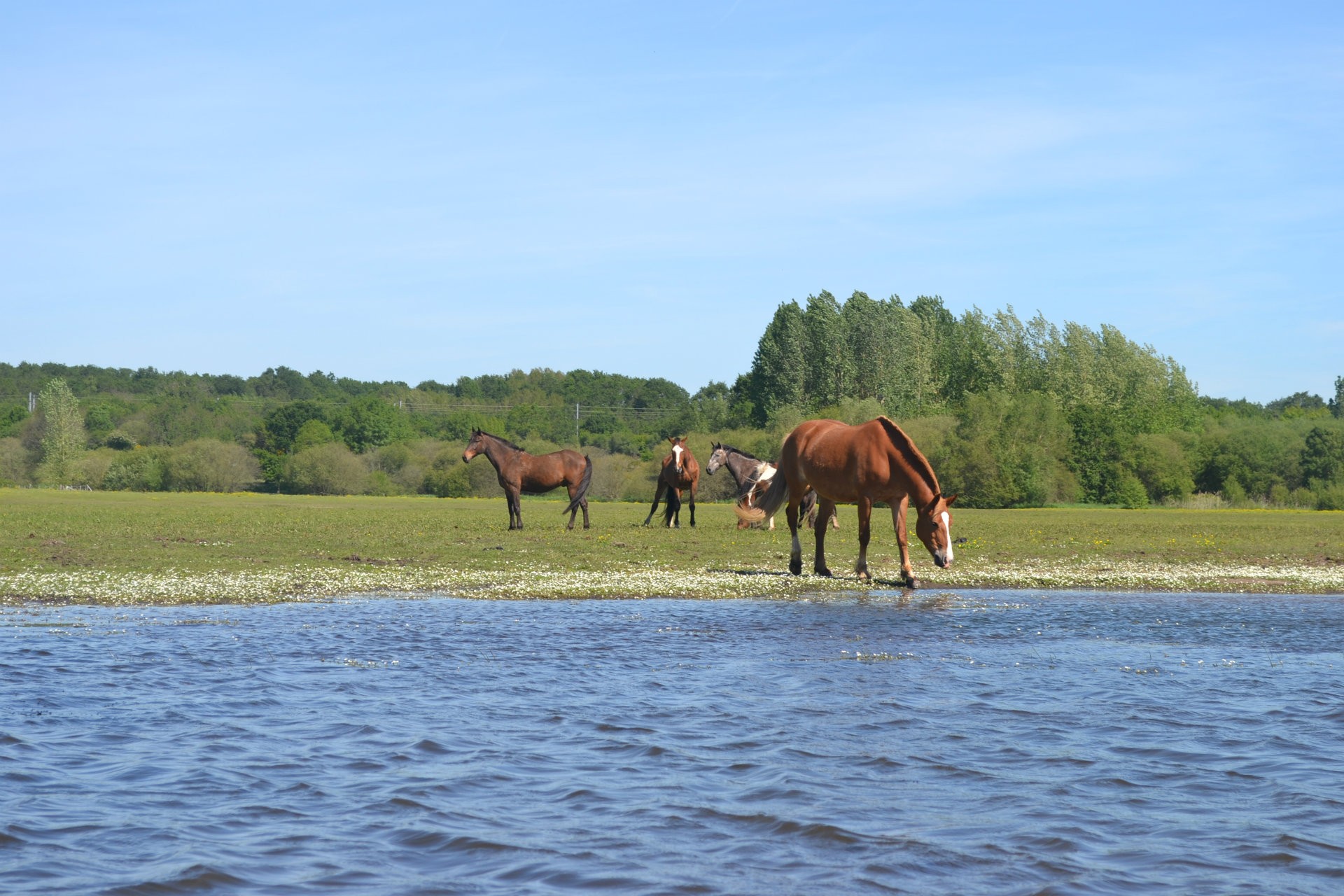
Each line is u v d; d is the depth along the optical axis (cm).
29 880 557
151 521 3472
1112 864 604
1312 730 909
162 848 609
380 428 11531
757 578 2083
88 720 896
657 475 8125
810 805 697
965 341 11556
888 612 1662
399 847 620
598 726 894
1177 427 8738
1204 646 1366
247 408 14662
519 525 3281
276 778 744
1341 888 575
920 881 577
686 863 598
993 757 816
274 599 1711
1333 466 7838
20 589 1758
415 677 1091
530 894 554
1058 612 1691
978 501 7125
